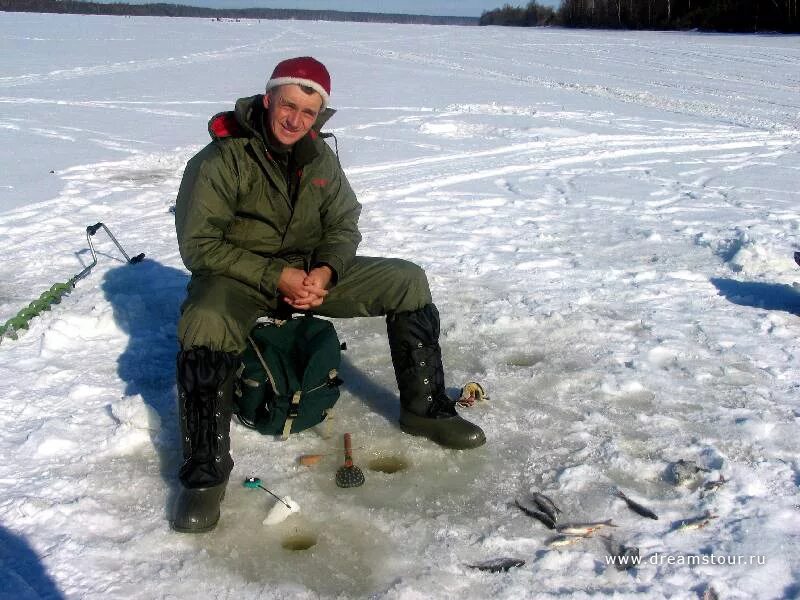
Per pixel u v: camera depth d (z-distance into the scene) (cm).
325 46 3341
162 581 237
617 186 823
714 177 872
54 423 322
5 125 1153
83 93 1569
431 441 317
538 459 304
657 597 228
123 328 429
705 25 4569
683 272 526
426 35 4528
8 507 268
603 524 262
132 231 636
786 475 289
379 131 1161
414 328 314
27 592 228
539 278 518
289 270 292
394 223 669
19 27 4266
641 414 335
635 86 1767
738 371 376
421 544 254
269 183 299
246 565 245
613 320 441
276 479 290
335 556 249
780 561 242
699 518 265
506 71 2189
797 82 1797
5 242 602
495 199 761
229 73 2044
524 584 235
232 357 276
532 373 376
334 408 345
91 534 258
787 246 590
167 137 1082
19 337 416
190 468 262
